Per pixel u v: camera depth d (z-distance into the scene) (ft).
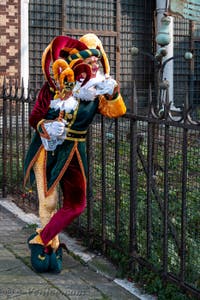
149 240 14.12
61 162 14.37
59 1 48.29
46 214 14.80
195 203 14.70
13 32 43.11
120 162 16.15
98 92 14.01
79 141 14.49
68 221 14.43
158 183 15.25
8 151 23.00
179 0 25.55
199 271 13.35
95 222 16.69
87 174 16.30
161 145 14.73
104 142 15.47
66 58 14.26
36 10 47.29
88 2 49.93
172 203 15.16
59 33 48.60
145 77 54.44
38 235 14.67
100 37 51.08
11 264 15.44
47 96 14.38
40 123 14.17
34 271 14.97
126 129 15.46
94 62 14.17
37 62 47.57
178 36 55.21
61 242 17.06
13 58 43.32
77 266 15.43
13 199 22.25
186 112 12.34
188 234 14.70
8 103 23.09
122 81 53.36
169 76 49.26
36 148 14.83
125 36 52.95
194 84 56.75
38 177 14.82
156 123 13.38
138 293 13.69
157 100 24.31
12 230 18.70
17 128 21.29
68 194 14.55
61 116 14.15
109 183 16.63
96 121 16.26
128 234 15.70
